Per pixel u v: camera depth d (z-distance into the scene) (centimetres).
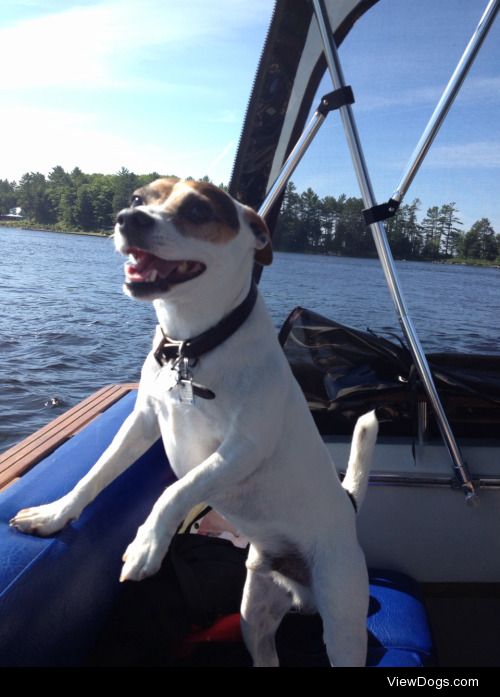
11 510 162
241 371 156
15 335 1038
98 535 168
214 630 183
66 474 183
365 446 193
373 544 237
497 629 240
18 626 128
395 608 208
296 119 251
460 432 254
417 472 233
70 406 685
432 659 187
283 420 165
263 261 178
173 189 160
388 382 250
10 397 700
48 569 143
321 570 173
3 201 6550
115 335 1090
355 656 168
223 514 175
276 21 231
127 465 172
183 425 163
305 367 257
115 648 172
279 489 168
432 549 236
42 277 2069
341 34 238
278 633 199
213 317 155
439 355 268
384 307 271
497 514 233
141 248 144
